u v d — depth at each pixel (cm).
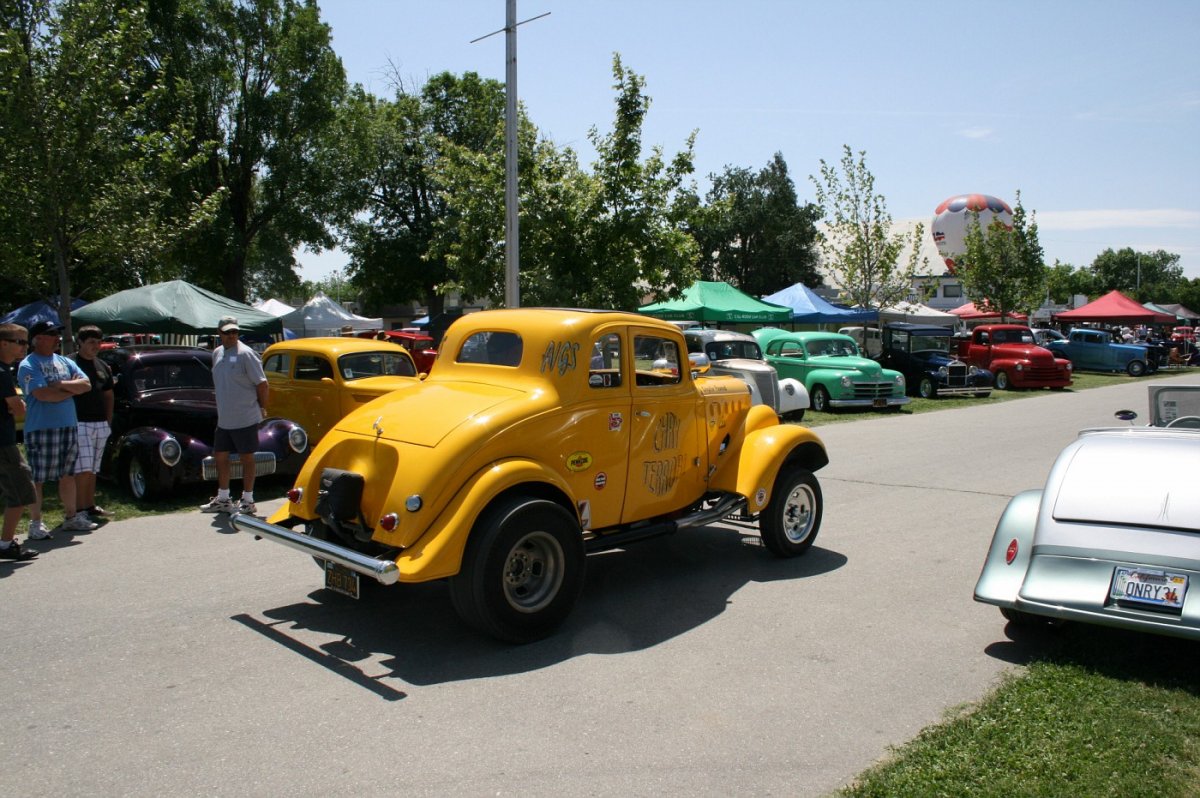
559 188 1430
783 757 365
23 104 1060
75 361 793
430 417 507
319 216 3678
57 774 351
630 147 1447
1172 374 3278
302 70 3447
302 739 381
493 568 471
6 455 655
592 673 457
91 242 1204
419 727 393
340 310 3262
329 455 529
